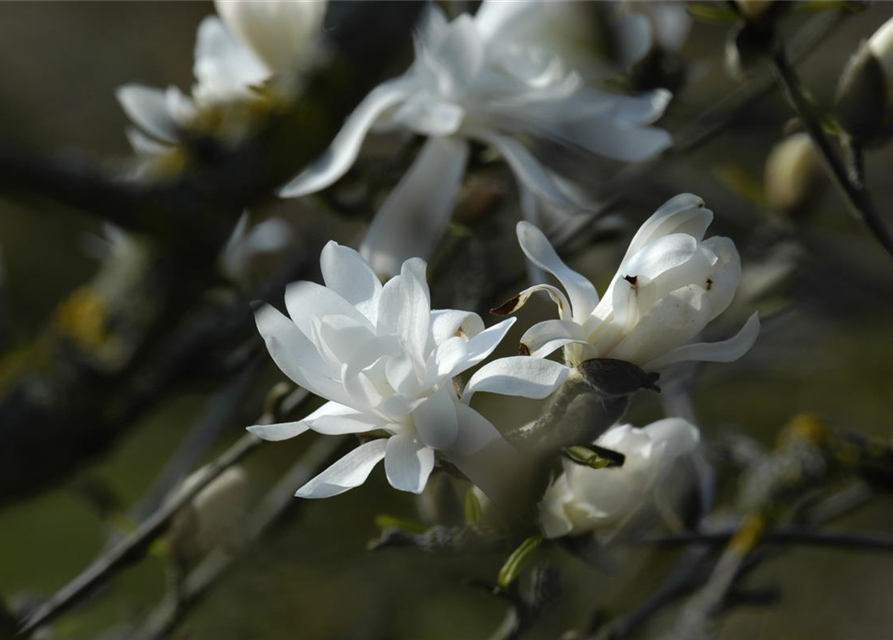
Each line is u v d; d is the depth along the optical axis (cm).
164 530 113
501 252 130
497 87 117
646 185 156
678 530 119
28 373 116
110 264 118
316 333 97
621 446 103
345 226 157
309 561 157
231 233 114
